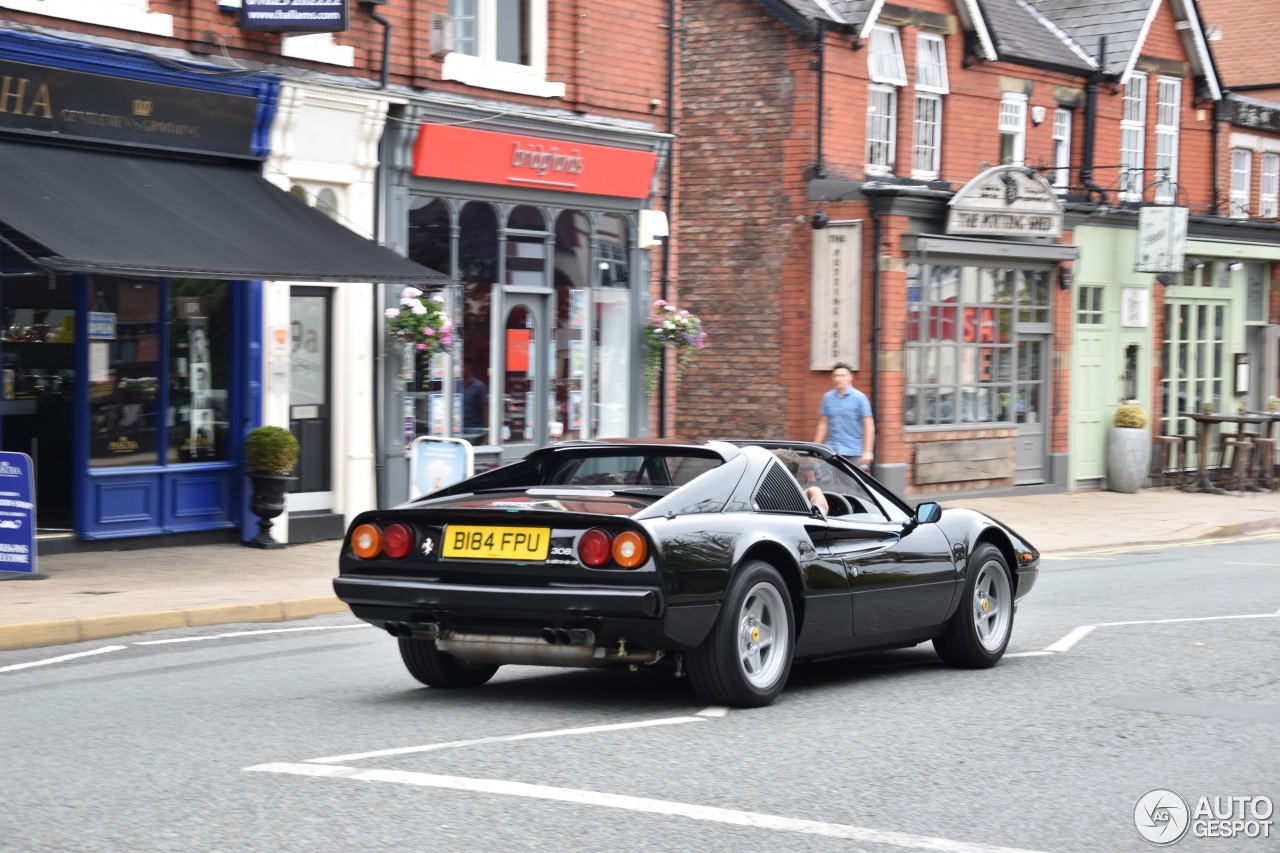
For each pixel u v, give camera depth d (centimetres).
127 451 1505
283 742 738
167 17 1496
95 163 1439
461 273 1825
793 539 855
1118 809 638
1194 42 2930
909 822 606
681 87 2481
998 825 607
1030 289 2588
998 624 1028
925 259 2334
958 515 1016
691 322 2064
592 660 802
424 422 1784
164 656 1031
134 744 732
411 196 1759
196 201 1466
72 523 1471
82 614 1124
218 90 1527
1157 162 2912
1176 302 2936
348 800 618
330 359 1695
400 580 820
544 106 1889
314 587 1324
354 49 1680
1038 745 759
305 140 1627
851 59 2380
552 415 1952
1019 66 2612
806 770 691
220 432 1593
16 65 1362
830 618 878
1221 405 3066
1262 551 1945
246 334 1592
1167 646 1106
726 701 828
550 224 1930
